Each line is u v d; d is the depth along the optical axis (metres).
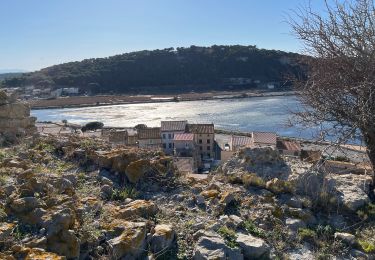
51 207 4.66
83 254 4.34
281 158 7.43
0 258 3.68
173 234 4.90
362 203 6.23
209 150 39.88
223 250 4.61
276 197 6.38
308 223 5.87
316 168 6.70
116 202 5.82
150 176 6.64
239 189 6.52
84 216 4.86
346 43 6.69
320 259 5.14
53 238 4.20
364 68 6.53
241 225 5.47
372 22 6.69
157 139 37.31
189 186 6.59
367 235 5.65
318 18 7.11
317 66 7.23
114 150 7.37
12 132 9.20
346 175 7.51
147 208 5.46
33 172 5.66
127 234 4.56
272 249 5.17
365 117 6.30
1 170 5.86
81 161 7.05
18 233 4.20
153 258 4.49
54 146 7.76
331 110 6.88
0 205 4.62
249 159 7.31
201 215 5.66
